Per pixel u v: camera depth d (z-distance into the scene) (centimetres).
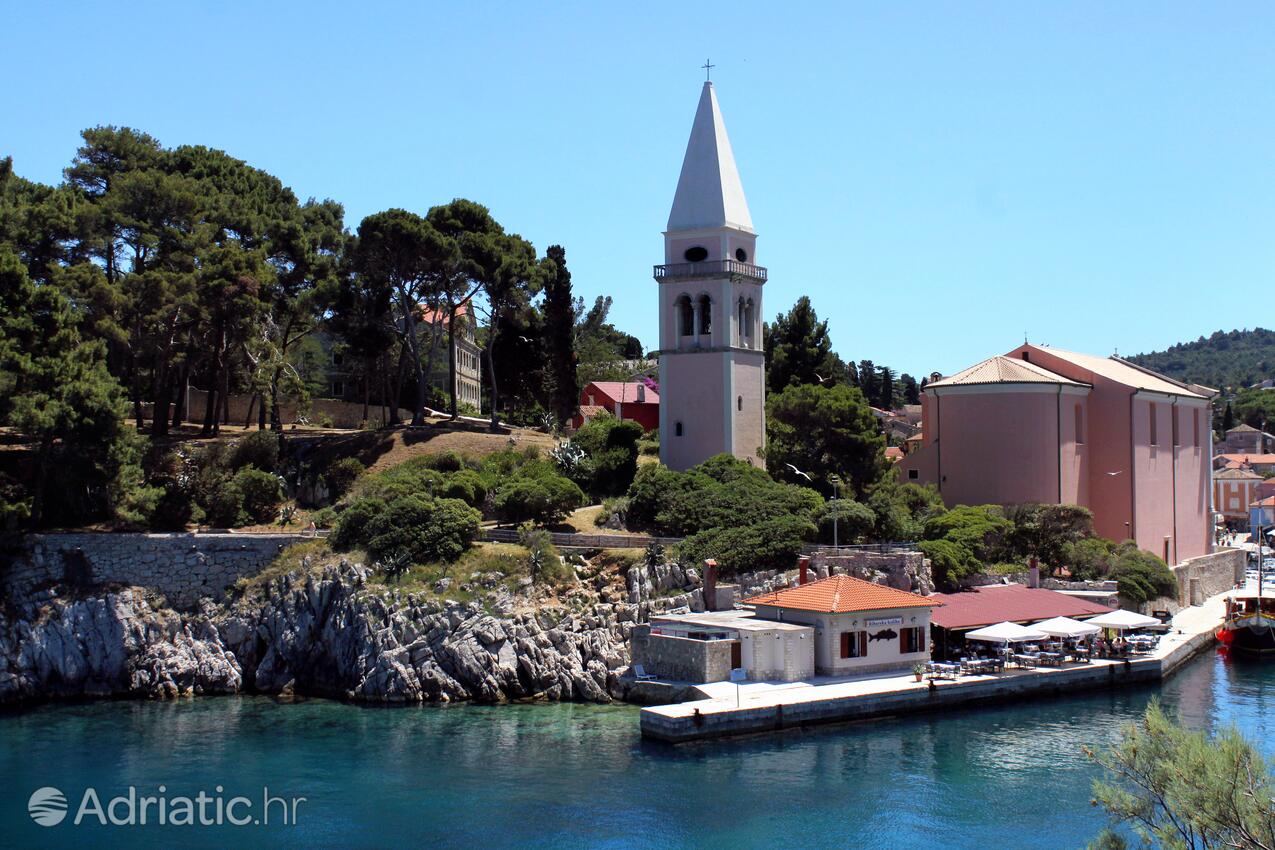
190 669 8088
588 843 5006
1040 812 5341
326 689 7906
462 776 5906
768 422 10738
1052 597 9025
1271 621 9188
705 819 5275
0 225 10038
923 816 5300
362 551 8375
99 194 11512
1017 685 7506
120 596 8331
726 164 10531
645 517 9175
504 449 10669
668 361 10475
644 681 7438
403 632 7750
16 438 10069
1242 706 7306
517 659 7644
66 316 9250
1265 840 2748
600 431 10419
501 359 12925
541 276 11556
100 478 8881
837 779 5816
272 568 8506
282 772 6012
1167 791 2973
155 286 9844
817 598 7662
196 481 9519
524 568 8162
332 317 11194
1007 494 11306
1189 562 11806
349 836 5119
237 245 10856
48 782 5909
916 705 7119
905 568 8481
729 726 6544
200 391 12594
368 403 13788
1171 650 8619
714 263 10300
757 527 8612
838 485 9688
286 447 10656
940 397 11700
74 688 8038
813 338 13488
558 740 6544
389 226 10600
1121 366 13762
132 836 5162
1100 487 12050
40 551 8469
